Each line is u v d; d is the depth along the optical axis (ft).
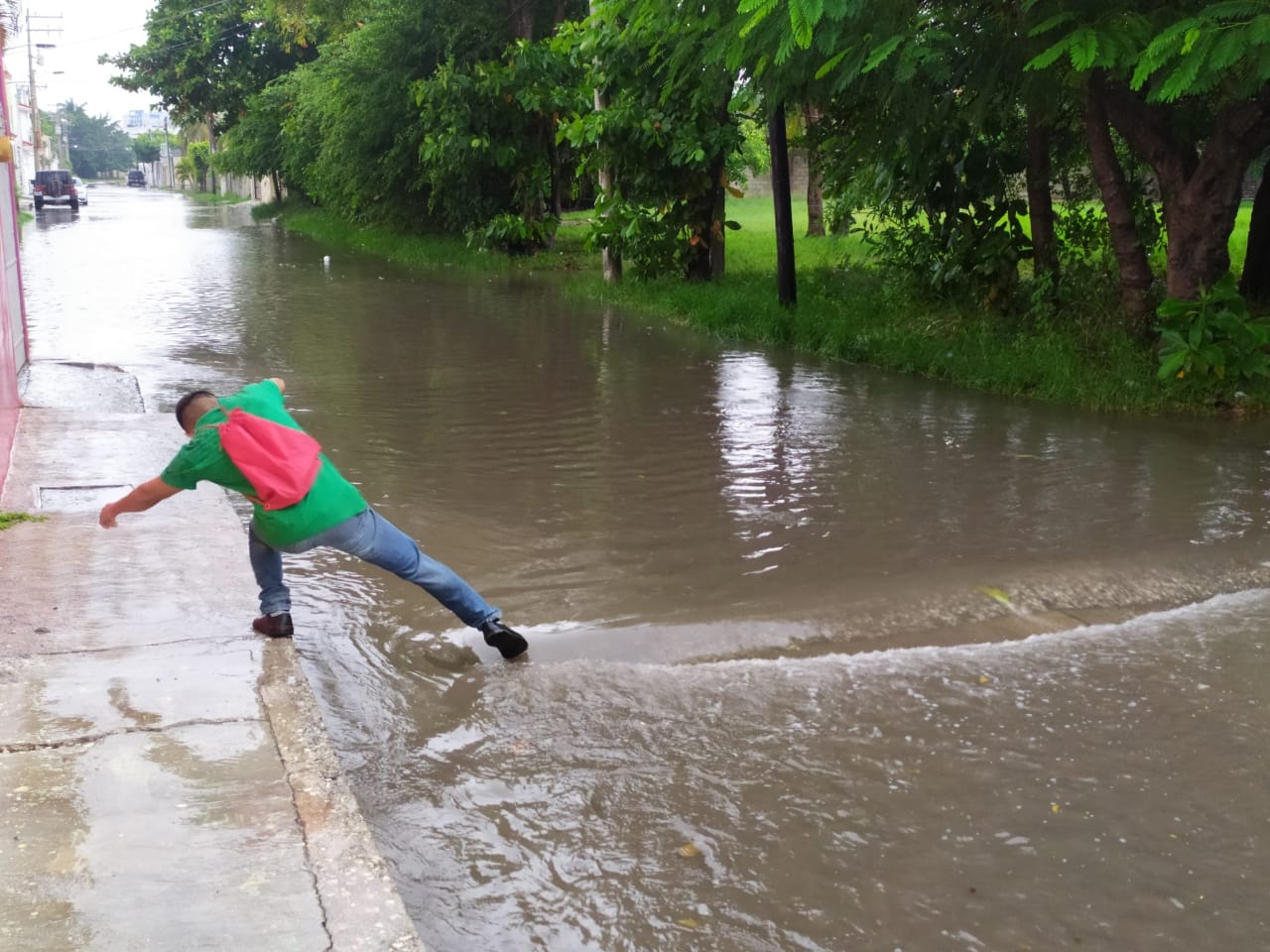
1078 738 14.75
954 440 30.35
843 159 52.16
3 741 12.99
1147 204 49.83
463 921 11.07
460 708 15.48
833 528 23.13
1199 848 12.37
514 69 80.43
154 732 13.35
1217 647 17.67
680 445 29.68
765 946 10.78
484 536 22.36
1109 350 36.96
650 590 19.72
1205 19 25.49
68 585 18.08
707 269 62.39
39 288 63.98
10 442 26.53
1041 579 20.29
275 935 9.74
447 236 97.81
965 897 11.50
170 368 39.34
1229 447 29.43
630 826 12.70
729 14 32.48
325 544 15.79
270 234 123.13
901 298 47.60
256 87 162.61
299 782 12.29
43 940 9.51
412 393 36.11
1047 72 33.45
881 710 15.49
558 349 45.24
